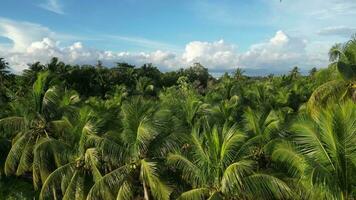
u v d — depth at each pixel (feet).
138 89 247.50
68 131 94.94
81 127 86.99
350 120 51.11
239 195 61.05
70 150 87.71
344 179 52.13
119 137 76.13
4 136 111.86
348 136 51.21
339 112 51.75
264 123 77.56
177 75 350.23
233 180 59.72
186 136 72.74
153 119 73.51
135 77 300.40
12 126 100.48
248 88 186.91
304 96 152.56
